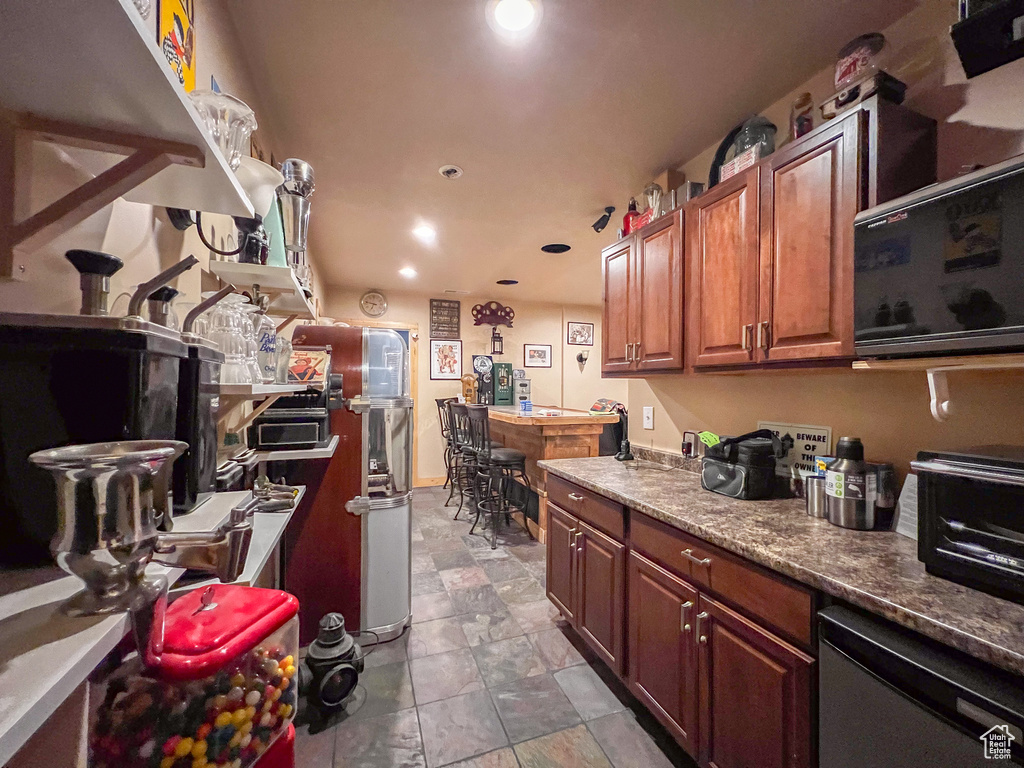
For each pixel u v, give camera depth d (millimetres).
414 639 2074
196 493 740
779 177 1431
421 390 5410
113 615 447
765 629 1092
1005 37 931
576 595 1958
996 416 1143
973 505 865
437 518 3988
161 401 609
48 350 520
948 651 766
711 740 1229
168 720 644
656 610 1463
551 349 6137
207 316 1024
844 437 1323
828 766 900
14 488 510
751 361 1521
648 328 2033
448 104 1814
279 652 804
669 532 1418
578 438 3430
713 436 1731
